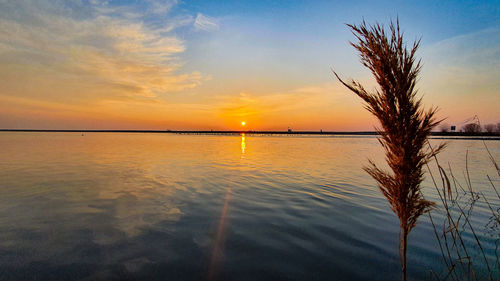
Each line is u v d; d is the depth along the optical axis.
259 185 9.02
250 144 44.22
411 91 1.70
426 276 3.14
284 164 15.31
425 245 4.02
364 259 3.66
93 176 10.73
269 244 4.21
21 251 3.93
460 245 3.95
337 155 21.67
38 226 4.99
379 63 1.71
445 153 22.38
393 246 4.06
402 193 1.76
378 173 1.93
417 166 1.73
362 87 1.86
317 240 4.35
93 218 5.48
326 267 3.47
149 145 35.97
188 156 20.25
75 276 3.26
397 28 1.71
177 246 4.14
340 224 5.12
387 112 1.75
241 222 5.27
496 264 3.29
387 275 3.23
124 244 4.21
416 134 1.67
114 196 7.41
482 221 5.00
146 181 9.73
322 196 7.45
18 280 3.15
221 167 13.91
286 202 6.81
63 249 4.01
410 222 1.82
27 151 23.53
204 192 7.98
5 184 8.95
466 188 8.12
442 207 6.07
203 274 3.32
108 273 3.33
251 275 3.30
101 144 37.03
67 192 7.84
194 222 5.27
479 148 30.23
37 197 7.21
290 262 3.62
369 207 6.31
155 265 3.54
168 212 5.93
